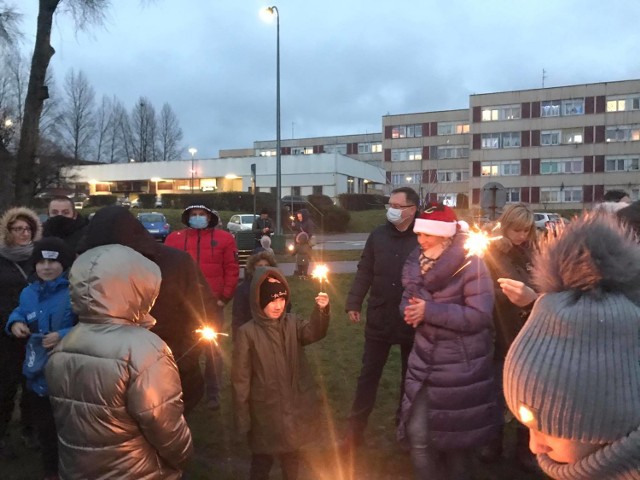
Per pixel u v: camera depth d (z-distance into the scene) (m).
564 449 1.56
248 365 3.46
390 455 4.30
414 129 77.00
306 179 54.69
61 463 2.48
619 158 61.78
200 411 5.36
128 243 3.10
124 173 63.12
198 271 3.61
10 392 4.54
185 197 46.97
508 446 4.45
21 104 34.06
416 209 4.18
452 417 3.11
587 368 1.47
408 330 4.15
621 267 1.50
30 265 4.45
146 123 77.56
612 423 1.45
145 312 2.59
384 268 4.22
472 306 3.12
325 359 6.92
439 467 3.27
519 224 3.78
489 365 3.18
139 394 2.33
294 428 3.47
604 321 1.47
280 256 20.38
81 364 2.38
